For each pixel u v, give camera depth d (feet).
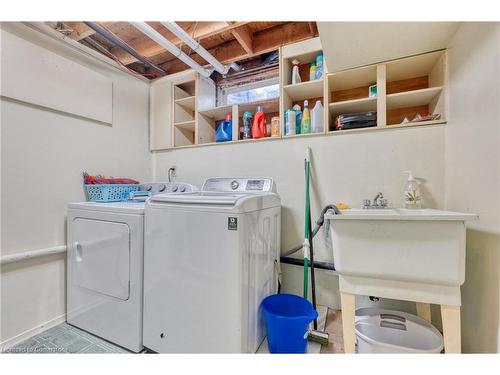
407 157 5.22
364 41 4.58
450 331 3.21
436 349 3.49
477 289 3.65
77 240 5.32
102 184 6.22
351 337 3.65
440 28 4.23
